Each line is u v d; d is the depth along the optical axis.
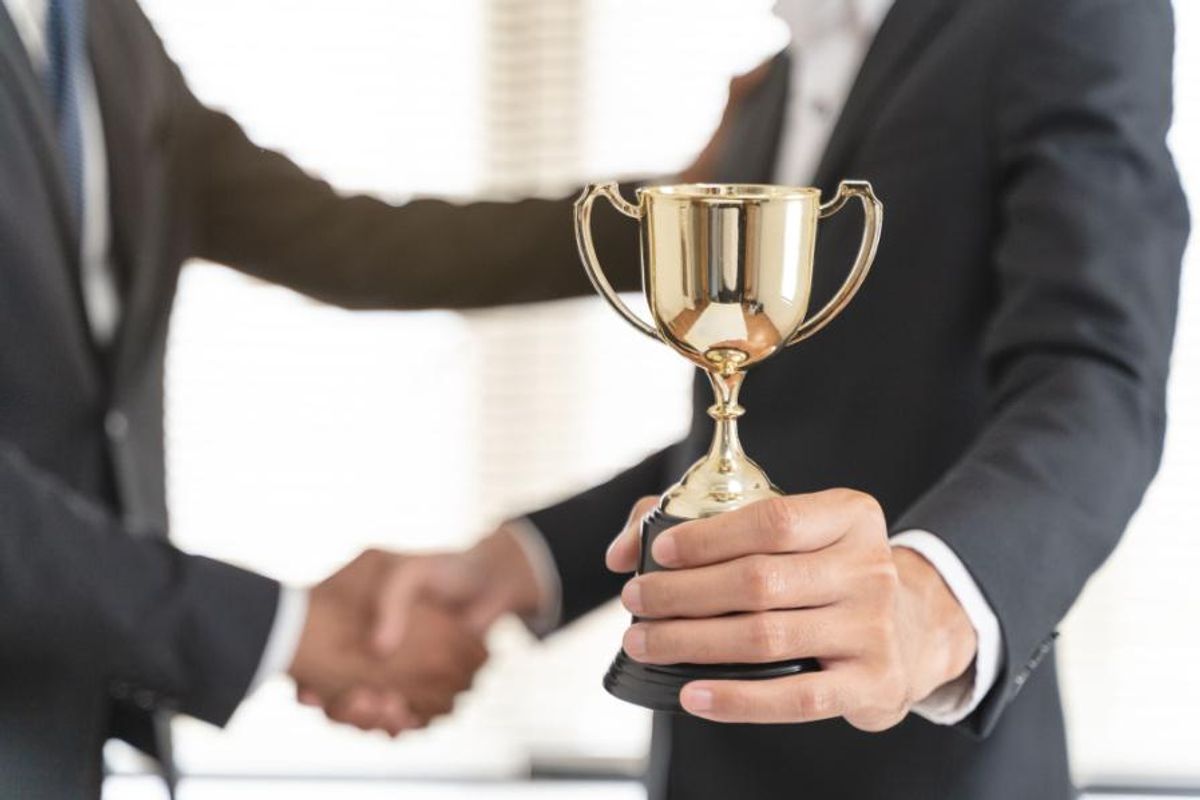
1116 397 1.38
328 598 1.93
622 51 3.77
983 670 1.26
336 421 3.83
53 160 1.82
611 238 2.30
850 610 1.14
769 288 1.18
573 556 2.00
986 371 1.50
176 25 3.75
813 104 1.76
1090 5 1.48
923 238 1.57
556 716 3.90
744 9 3.75
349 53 3.76
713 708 1.11
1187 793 3.79
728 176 1.85
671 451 2.04
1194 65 3.61
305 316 3.81
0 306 1.77
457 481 3.86
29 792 1.69
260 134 3.77
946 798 1.60
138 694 1.74
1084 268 1.41
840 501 1.15
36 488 1.68
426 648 1.97
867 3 1.70
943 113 1.56
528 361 3.85
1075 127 1.46
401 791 3.85
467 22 3.77
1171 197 1.47
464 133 3.79
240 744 3.91
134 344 1.92
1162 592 3.78
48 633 1.67
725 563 1.14
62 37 1.94
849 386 1.63
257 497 3.83
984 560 1.26
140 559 1.71
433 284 2.37
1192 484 3.75
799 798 1.67
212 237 2.39
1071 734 3.81
